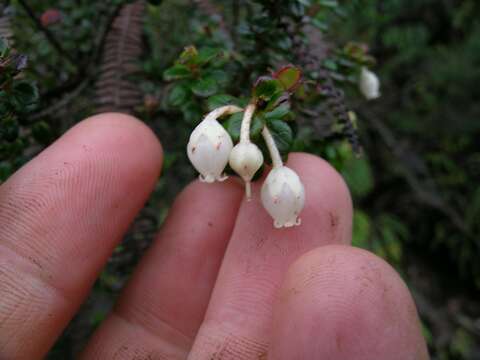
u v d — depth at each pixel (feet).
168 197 0.30
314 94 0.22
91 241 0.20
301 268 0.18
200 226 0.23
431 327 0.45
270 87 0.18
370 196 0.49
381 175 0.49
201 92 0.20
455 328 0.45
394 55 0.50
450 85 0.49
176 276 0.23
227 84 0.22
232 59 0.23
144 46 0.29
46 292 0.19
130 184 0.21
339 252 0.18
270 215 0.20
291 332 0.17
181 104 0.21
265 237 0.21
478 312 0.46
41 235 0.19
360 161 0.41
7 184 0.19
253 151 0.17
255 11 0.27
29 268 0.19
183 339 0.22
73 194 0.20
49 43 0.25
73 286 0.20
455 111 0.49
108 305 0.29
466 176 0.49
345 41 0.37
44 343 0.19
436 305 0.46
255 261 0.20
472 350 0.44
